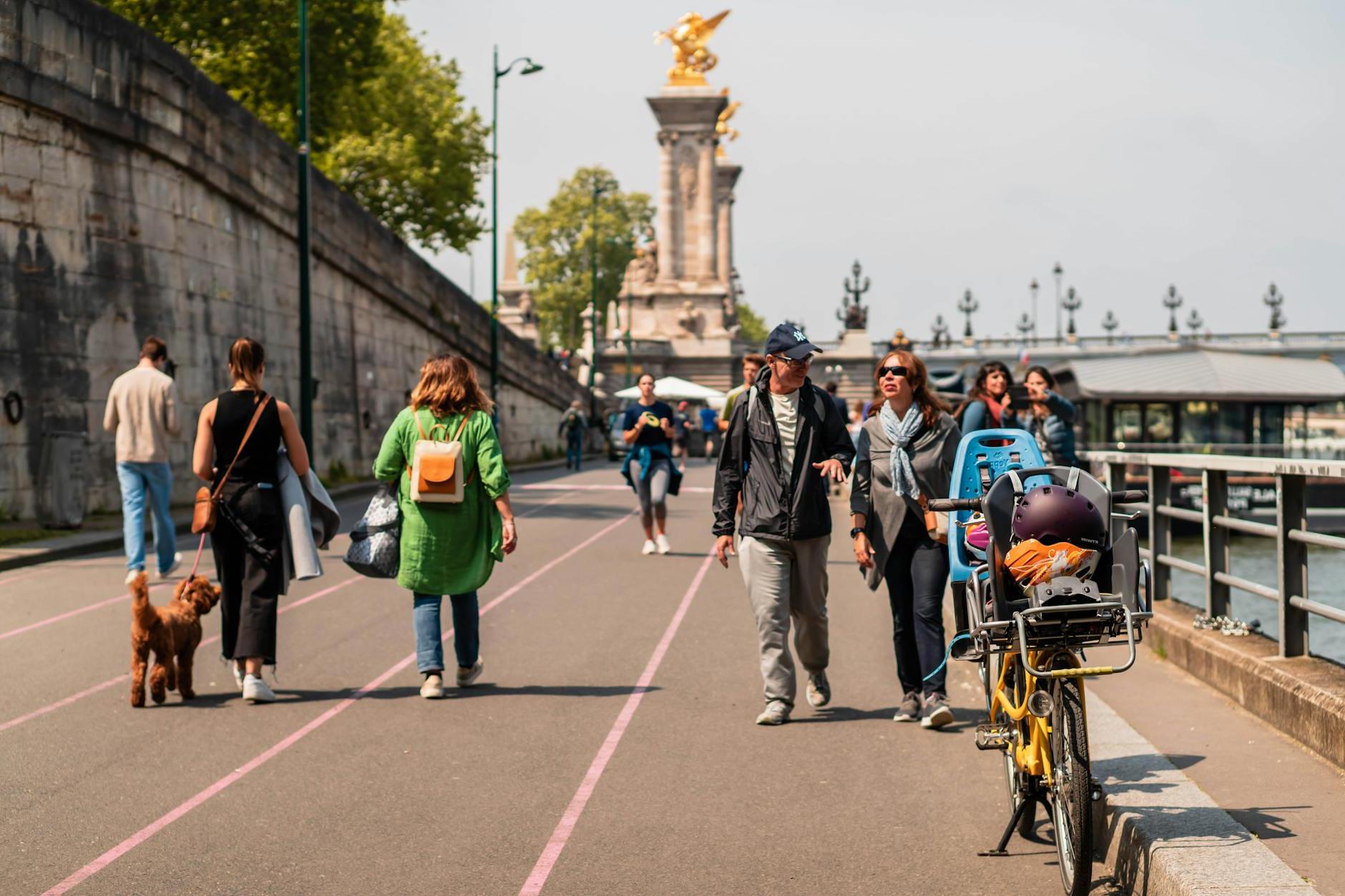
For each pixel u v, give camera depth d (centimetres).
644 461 1686
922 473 745
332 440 3275
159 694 812
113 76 2173
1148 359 4775
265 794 624
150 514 2027
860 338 8519
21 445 1947
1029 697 495
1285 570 726
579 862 529
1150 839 479
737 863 527
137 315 2280
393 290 3697
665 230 8344
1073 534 502
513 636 1073
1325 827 500
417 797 620
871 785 640
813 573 776
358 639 1051
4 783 643
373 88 5428
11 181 1961
